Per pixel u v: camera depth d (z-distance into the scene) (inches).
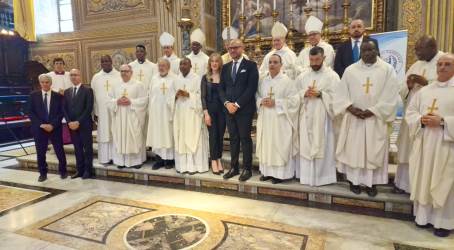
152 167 194.5
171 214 140.3
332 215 137.9
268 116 161.3
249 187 167.0
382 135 137.2
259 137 165.9
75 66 354.3
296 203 152.1
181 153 181.5
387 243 113.7
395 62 222.7
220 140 180.5
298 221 132.1
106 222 133.6
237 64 167.0
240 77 164.1
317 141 151.7
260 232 122.6
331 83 152.1
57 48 358.9
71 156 230.7
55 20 369.4
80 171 198.4
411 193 124.1
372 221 131.6
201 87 178.9
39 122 188.5
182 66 182.2
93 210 146.2
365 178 144.5
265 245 112.9
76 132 193.6
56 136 193.5
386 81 136.8
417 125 120.8
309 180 157.8
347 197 148.6
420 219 123.9
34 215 141.6
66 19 366.9
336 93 145.5
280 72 162.6
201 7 281.3
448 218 116.9
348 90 143.7
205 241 116.1
